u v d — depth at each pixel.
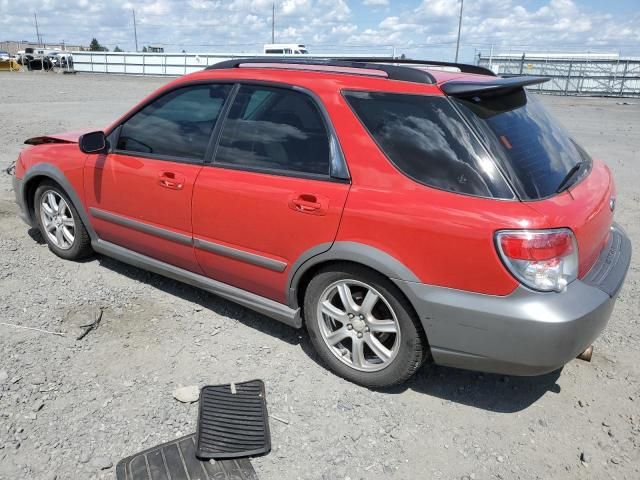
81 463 2.57
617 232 3.65
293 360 3.46
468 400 3.17
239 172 3.40
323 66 3.43
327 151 3.08
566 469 2.69
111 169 4.06
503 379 3.38
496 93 2.94
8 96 18.89
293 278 3.25
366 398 3.13
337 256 3.00
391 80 3.03
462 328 2.74
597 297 2.71
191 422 2.87
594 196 2.99
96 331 3.66
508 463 2.71
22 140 10.21
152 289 4.29
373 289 2.99
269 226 3.25
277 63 3.60
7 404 2.90
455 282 2.71
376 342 3.10
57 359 3.31
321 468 2.62
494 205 2.62
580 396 3.24
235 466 2.59
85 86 25.86
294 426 2.88
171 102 3.84
